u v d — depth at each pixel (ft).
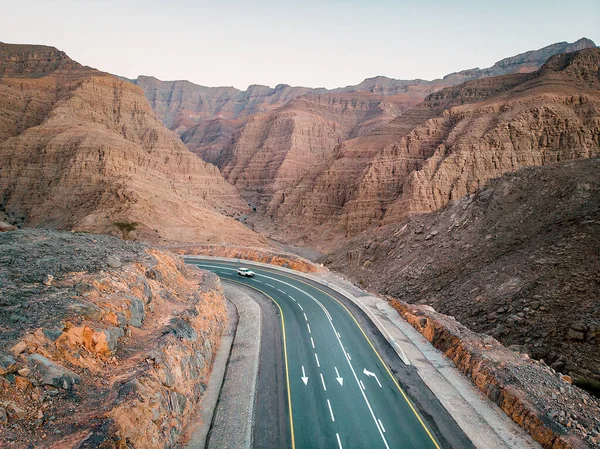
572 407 59.98
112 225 213.66
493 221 152.97
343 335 91.50
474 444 55.57
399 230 204.85
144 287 68.44
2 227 89.86
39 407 38.83
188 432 54.80
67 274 61.00
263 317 102.17
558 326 85.66
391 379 72.33
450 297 124.26
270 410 62.64
